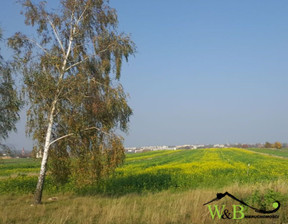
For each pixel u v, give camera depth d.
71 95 15.74
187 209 10.72
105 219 9.86
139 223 9.52
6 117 16.05
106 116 16.38
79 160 16.27
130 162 66.56
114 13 17.25
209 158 68.12
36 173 39.84
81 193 19.38
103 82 16.81
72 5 16.69
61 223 9.67
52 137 16.95
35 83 15.34
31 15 16.70
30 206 14.30
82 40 17.08
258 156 75.88
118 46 16.38
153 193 19.09
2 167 56.28
